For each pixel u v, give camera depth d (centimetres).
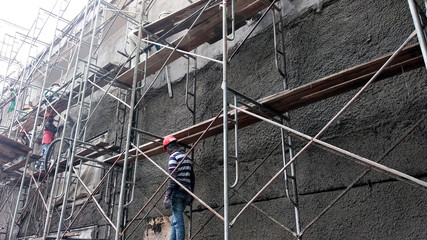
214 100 660
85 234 813
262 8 565
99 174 872
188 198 507
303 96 433
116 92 936
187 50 683
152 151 653
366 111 457
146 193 718
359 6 509
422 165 395
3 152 894
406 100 427
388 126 433
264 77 588
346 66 492
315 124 500
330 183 461
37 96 1497
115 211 769
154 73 775
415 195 391
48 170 854
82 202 883
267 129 551
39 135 1148
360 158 321
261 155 545
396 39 456
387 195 411
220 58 680
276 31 593
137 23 872
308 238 459
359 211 426
